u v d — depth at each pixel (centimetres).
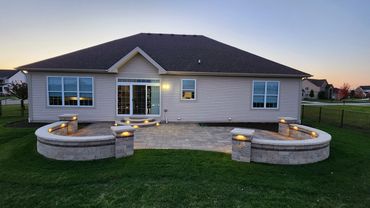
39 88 1230
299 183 457
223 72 1292
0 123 1210
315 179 482
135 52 1234
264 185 443
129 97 1298
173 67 1310
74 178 464
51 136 609
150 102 1316
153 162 560
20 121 1285
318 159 600
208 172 502
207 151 673
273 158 572
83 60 1303
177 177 473
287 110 1395
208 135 936
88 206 358
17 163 560
